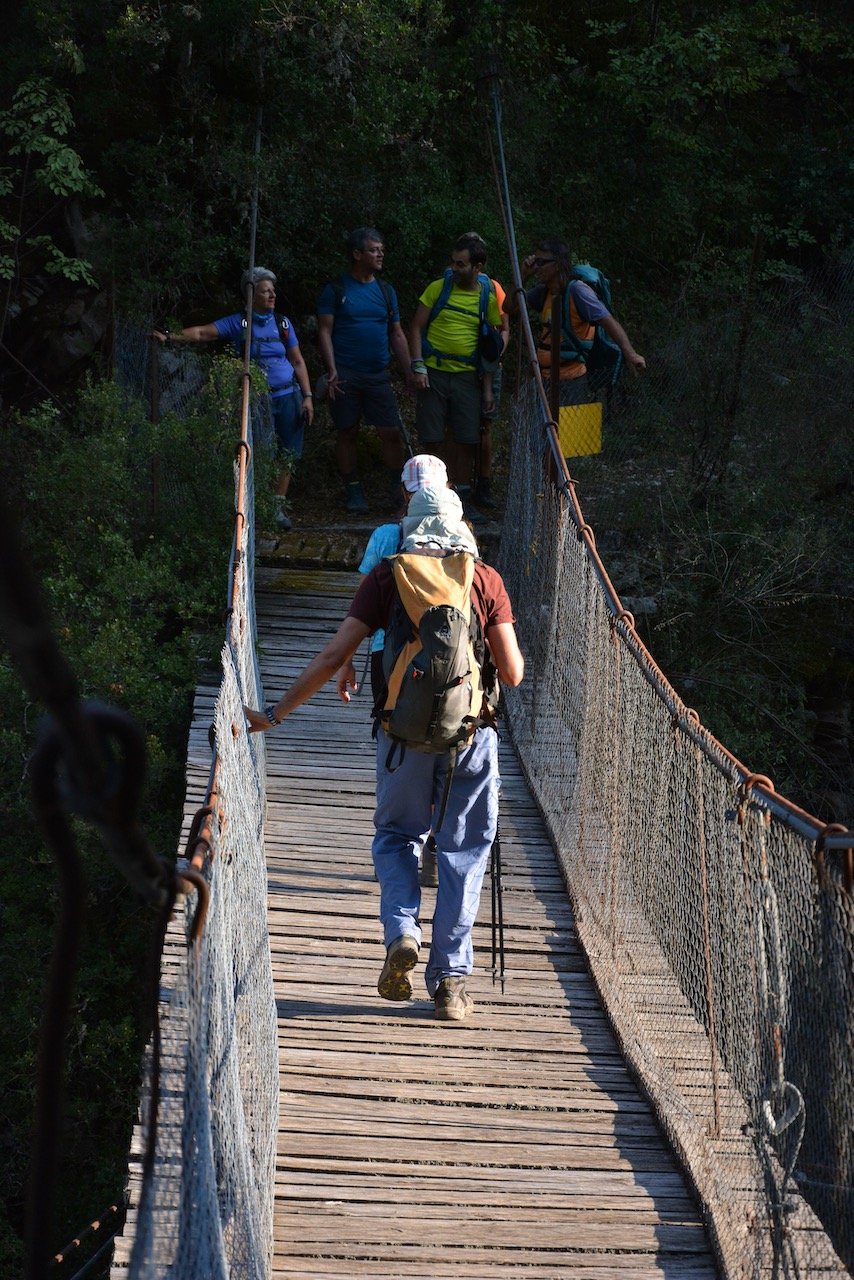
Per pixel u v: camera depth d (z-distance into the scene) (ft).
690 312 81.61
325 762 44.11
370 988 30.40
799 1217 18.44
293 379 59.98
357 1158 24.02
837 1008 14.75
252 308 56.34
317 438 72.90
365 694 50.31
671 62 91.40
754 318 73.61
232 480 56.34
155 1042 8.49
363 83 73.61
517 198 86.28
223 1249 13.50
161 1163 11.08
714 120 98.89
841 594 67.31
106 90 70.90
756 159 97.66
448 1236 21.99
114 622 50.85
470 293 58.75
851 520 70.18
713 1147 22.12
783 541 66.69
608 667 31.81
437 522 25.70
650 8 94.22
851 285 84.74
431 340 59.06
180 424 56.85
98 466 55.93
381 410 64.08
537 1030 29.30
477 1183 23.59
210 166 71.87
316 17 71.20
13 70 69.72
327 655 24.81
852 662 66.28
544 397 48.21
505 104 86.48
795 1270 16.92
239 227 73.41
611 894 29.66
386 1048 27.86
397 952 25.03
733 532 66.08
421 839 26.55
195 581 57.11
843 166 95.40
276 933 32.53
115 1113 48.29
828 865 15.07
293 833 38.58
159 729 51.90
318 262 75.82
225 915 15.53
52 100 68.49
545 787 41.19
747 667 64.80
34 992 48.14
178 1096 11.86
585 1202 23.20
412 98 75.20
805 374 73.15
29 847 50.70
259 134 72.43
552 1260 21.61
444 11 85.51
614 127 91.40
